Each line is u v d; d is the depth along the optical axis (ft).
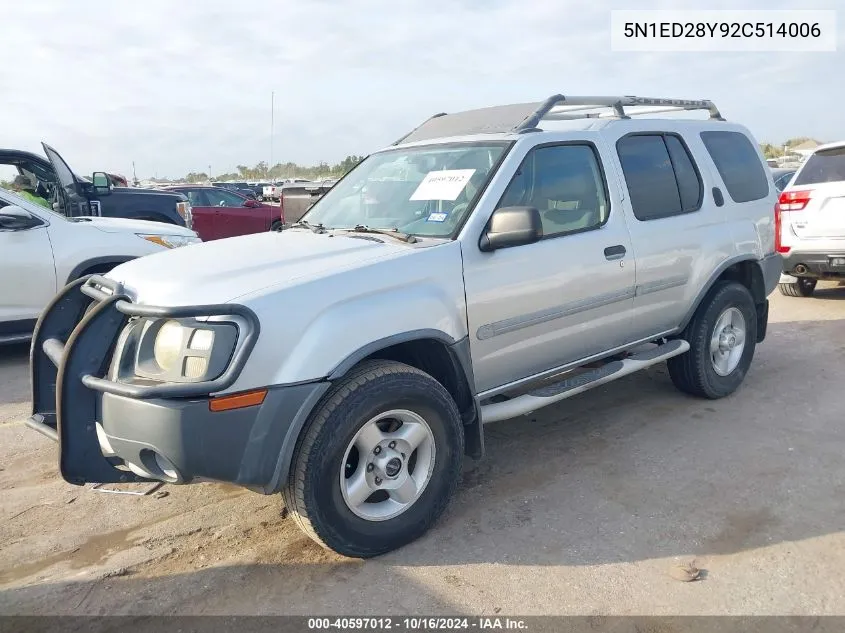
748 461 13.58
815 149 27.66
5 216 20.44
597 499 12.21
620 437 14.98
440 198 12.51
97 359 9.78
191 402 8.81
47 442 15.17
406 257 10.79
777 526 11.14
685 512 11.67
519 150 12.60
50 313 11.32
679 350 15.79
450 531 11.25
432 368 11.66
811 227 27.02
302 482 9.53
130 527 11.60
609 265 13.69
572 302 13.12
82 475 9.77
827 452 13.89
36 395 11.18
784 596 9.37
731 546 10.61
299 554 10.66
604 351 14.49
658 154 15.44
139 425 9.00
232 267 10.26
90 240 21.93
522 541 10.89
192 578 10.08
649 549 10.57
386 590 9.71
